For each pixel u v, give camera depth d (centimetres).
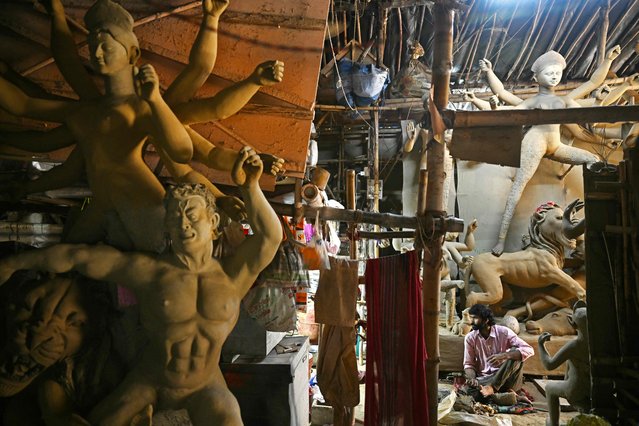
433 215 417
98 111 240
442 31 441
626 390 425
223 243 312
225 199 267
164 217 239
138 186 248
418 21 880
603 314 449
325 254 381
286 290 355
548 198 971
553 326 775
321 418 555
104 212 256
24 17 291
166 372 232
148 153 319
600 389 436
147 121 239
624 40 915
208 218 230
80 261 231
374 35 927
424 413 407
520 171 915
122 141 242
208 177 324
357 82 862
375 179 998
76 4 295
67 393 247
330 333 436
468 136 368
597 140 962
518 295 863
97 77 301
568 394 481
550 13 850
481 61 886
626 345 436
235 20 299
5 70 273
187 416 289
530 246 853
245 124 314
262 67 237
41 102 248
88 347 256
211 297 231
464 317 775
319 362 439
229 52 301
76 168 270
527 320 822
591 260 457
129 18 242
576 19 841
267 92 301
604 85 846
